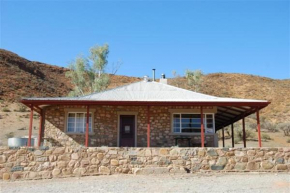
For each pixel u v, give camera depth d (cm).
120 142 1753
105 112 1777
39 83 5925
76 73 3656
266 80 7231
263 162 1385
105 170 1332
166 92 1838
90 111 1762
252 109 1688
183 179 1198
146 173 1312
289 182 1108
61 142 1727
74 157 1338
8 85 5153
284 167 1388
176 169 1329
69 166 1328
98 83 3516
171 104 1515
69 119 1766
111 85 6606
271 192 917
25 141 1691
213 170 1359
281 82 7088
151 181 1150
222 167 1365
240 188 988
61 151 1341
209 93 6162
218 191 934
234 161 1376
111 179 1216
